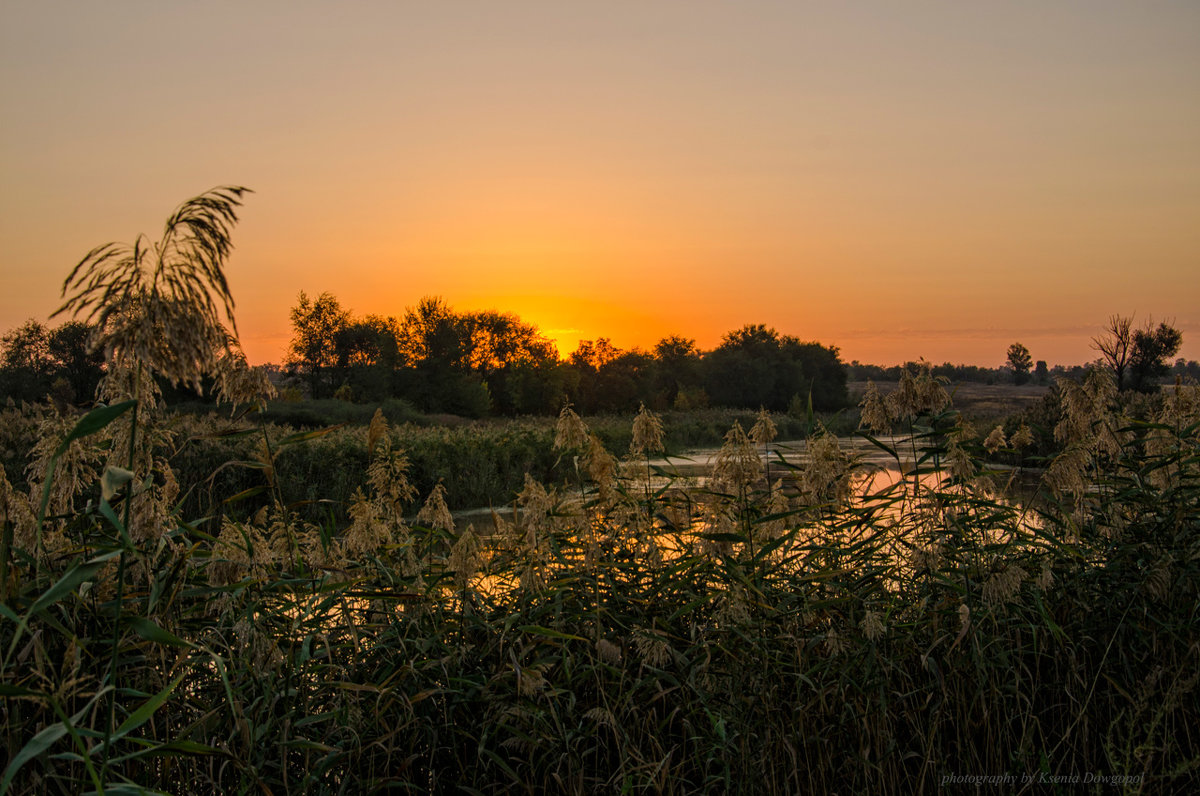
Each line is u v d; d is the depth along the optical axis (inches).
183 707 125.1
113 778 107.9
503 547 173.6
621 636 151.4
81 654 106.0
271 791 119.3
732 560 152.3
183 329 76.1
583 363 3351.4
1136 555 176.6
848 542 174.6
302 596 140.2
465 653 146.3
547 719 138.3
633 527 172.6
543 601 153.6
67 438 73.7
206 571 138.2
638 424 174.7
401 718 132.2
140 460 108.3
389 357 2501.2
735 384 3496.6
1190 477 184.5
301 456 617.9
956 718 155.8
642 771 128.7
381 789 127.4
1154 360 1293.1
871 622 144.3
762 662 145.3
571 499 170.9
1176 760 147.6
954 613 156.9
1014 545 165.6
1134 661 165.6
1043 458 182.5
